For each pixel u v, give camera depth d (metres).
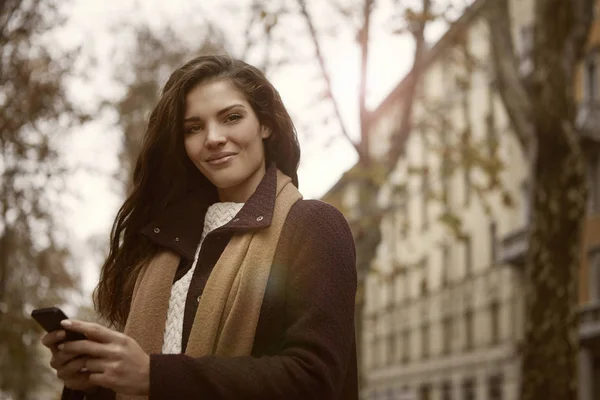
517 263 31.56
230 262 1.95
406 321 43.44
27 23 10.53
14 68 10.95
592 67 28.09
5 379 11.92
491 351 34.44
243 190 2.15
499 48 11.76
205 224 2.15
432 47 12.50
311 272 1.86
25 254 12.70
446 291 38.84
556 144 10.91
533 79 11.15
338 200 12.34
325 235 1.91
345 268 1.88
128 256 2.25
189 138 2.13
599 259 27.38
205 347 1.89
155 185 2.25
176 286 2.05
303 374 1.72
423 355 41.28
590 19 11.29
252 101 2.14
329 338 1.79
